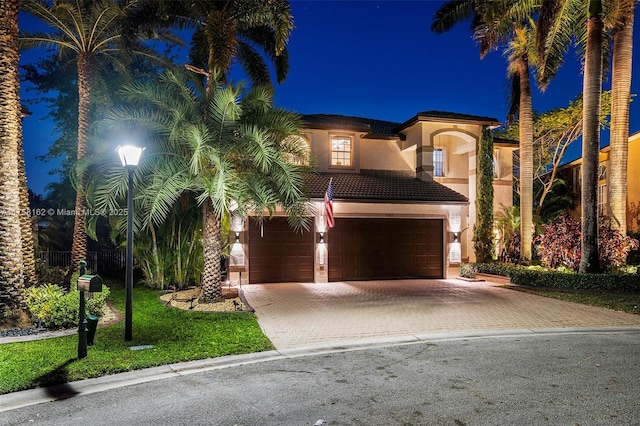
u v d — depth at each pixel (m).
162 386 6.04
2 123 9.33
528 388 5.89
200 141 10.09
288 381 6.25
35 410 5.21
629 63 16.44
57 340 8.10
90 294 10.12
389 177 19.67
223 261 17.72
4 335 8.52
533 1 16.38
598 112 14.66
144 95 10.82
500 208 22.25
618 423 4.81
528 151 18.98
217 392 5.80
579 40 16.69
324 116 22.22
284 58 18.92
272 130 11.79
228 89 10.98
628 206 23.33
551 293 14.05
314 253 16.84
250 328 9.30
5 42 9.46
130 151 8.24
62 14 14.91
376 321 10.17
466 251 20.86
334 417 5.00
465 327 9.66
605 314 11.02
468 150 20.81
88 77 16.02
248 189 11.49
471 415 5.04
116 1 15.95
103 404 5.39
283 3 14.84
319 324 9.85
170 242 15.27
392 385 6.05
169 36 20.70
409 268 18.00
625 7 15.43
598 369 6.72
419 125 19.58
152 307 11.68
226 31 13.66
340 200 16.72
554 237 16.78
